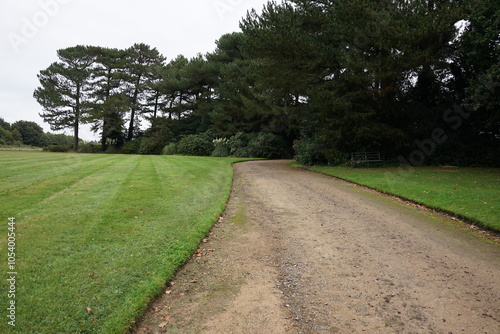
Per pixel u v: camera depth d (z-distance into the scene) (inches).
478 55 535.2
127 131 1956.2
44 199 283.9
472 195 337.4
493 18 487.2
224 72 1424.7
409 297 140.9
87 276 146.2
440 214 292.0
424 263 179.8
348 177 526.3
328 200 354.0
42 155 907.4
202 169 593.3
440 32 580.7
